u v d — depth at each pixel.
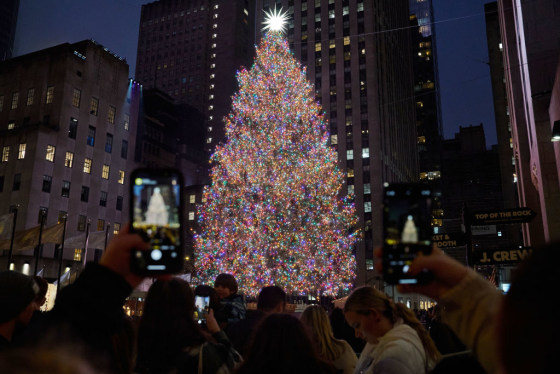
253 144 43.12
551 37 21.83
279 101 43.81
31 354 0.77
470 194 99.75
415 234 1.48
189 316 3.32
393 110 103.62
